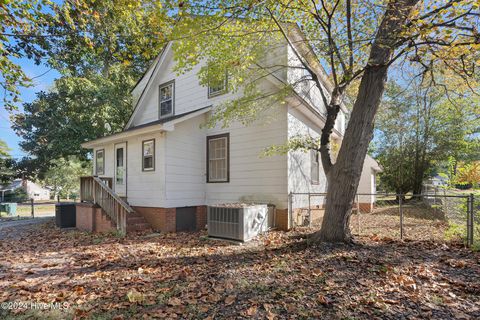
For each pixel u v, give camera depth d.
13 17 4.30
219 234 7.14
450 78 7.15
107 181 10.47
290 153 8.47
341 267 4.32
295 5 6.49
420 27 4.34
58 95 15.74
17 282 4.22
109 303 3.38
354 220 9.98
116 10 5.21
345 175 5.58
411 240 6.06
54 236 8.59
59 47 6.12
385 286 3.53
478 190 6.32
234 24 6.46
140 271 4.57
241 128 9.13
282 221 8.16
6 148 25.95
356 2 6.29
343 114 15.46
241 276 4.12
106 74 16.06
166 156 8.64
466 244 5.44
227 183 9.39
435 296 3.24
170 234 8.20
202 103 10.33
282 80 8.56
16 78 5.35
